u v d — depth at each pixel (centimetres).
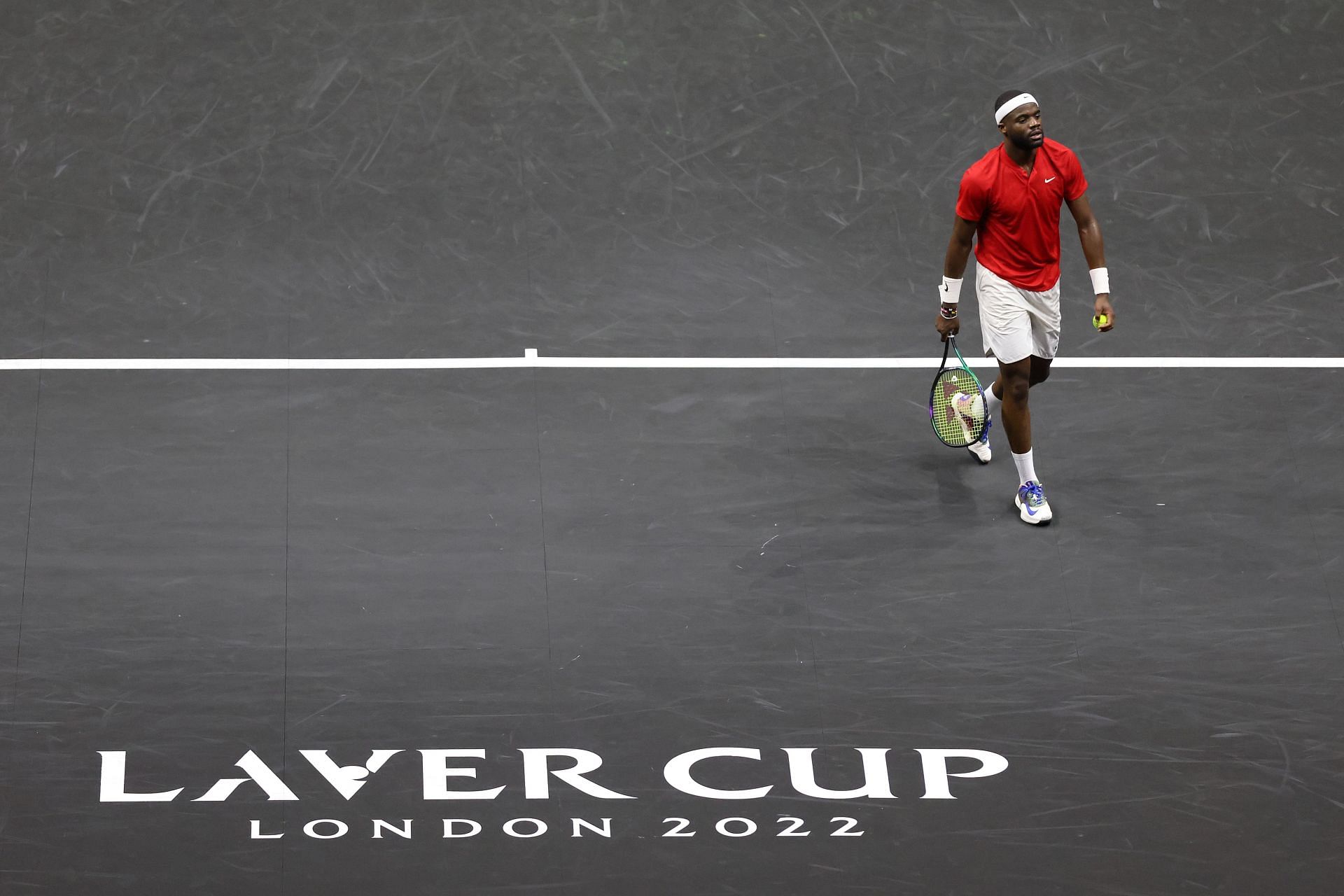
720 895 2956
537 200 4050
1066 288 3944
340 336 3759
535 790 3078
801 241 4009
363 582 3359
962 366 3519
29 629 3244
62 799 3020
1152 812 3091
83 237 3891
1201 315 3909
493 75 4291
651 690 3225
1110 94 4341
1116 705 3241
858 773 3125
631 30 4412
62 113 4125
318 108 4191
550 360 3747
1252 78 4388
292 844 2986
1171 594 3416
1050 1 4522
